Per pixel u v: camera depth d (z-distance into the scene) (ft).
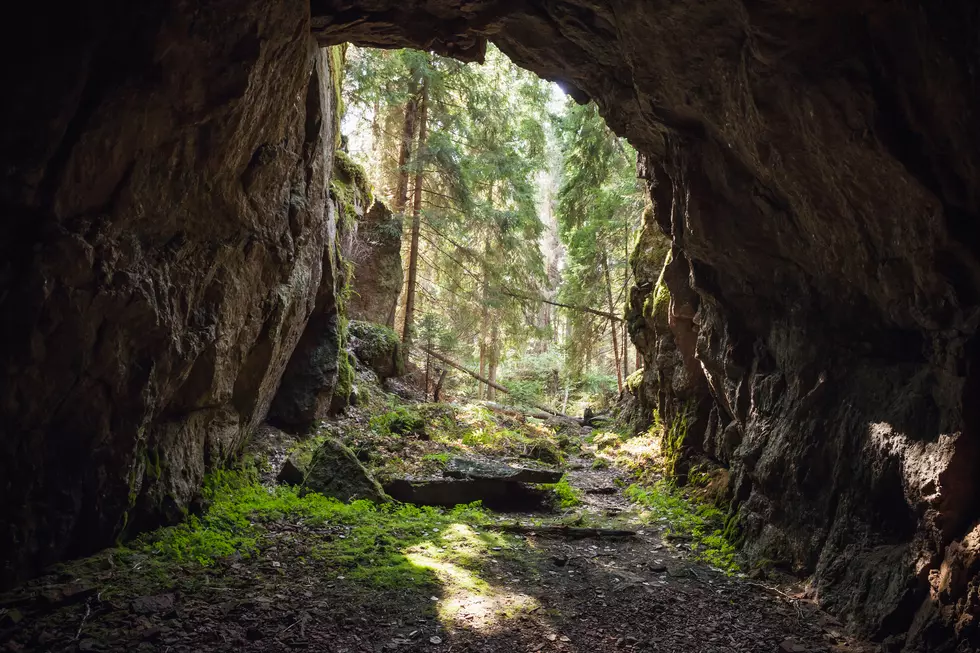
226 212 22.67
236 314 25.08
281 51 20.31
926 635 15.16
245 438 30.25
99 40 15.26
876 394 19.49
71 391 17.49
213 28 16.94
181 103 17.65
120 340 18.42
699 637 17.58
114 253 17.65
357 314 55.67
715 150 23.35
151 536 20.98
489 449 40.55
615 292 68.13
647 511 30.55
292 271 30.19
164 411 22.53
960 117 13.60
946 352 16.22
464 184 57.26
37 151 14.88
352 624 16.94
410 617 17.69
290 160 26.30
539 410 62.13
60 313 16.31
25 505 16.76
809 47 15.76
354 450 34.32
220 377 24.64
